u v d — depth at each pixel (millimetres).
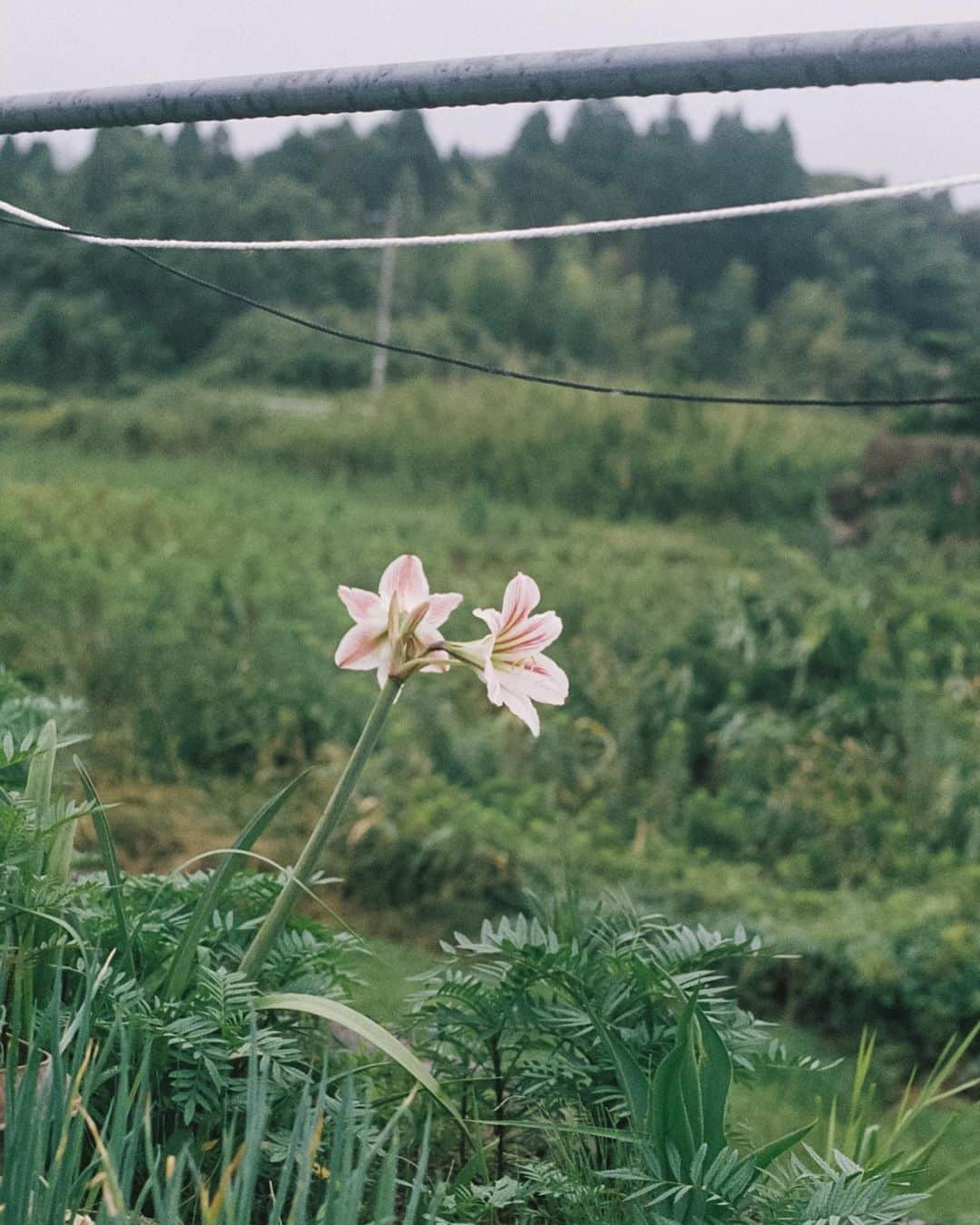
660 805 6883
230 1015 2230
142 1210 2234
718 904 5699
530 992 2719
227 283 47969
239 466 18500
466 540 12727
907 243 65688
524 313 47375
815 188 68625
